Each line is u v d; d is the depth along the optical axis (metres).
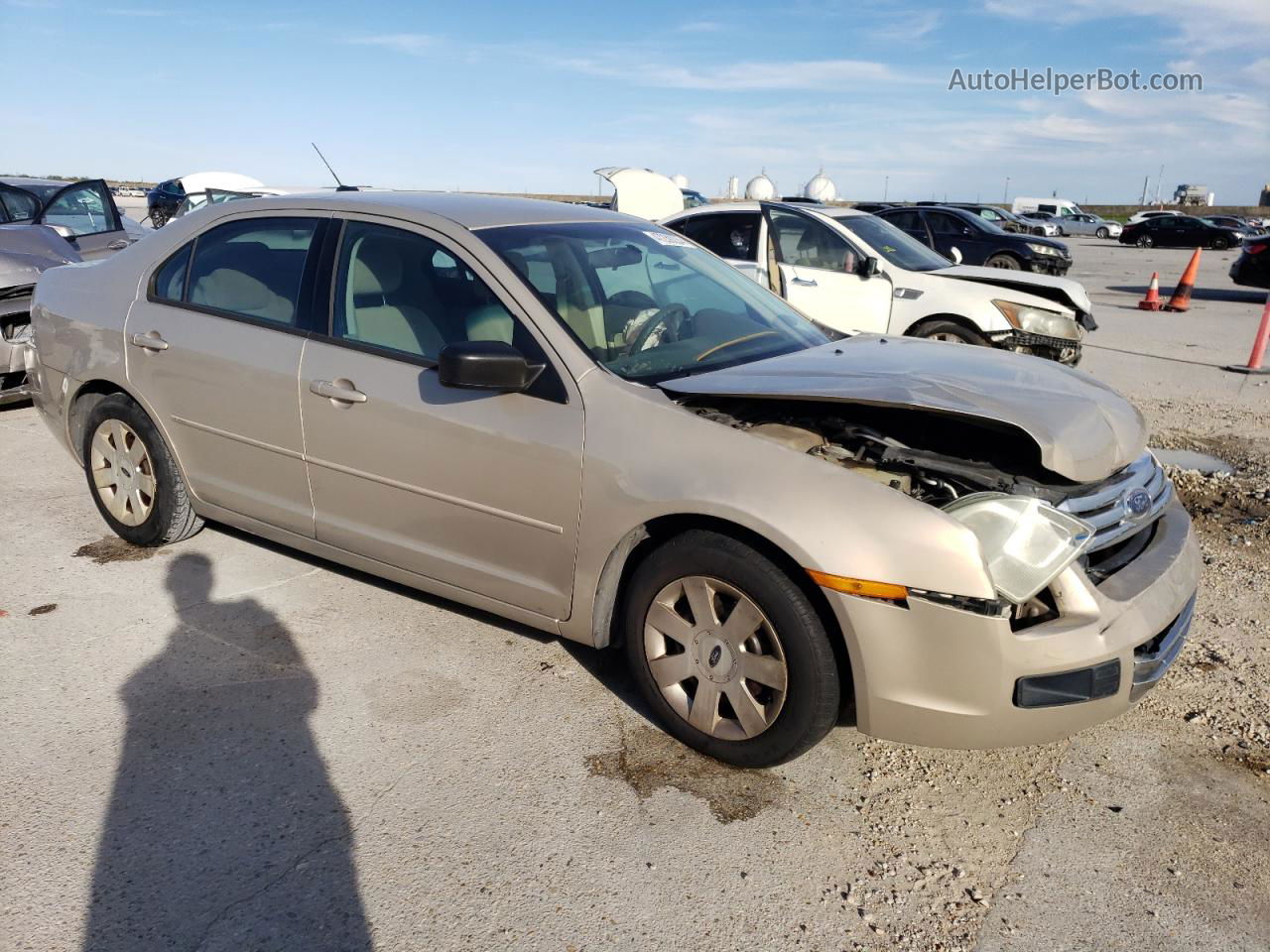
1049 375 3.34
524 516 3.17
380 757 3.00
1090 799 2.89
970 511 2.66
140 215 23.67
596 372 3.08
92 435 4.46
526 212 3.75
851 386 2.95
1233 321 13.51
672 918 2.39
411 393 3.34
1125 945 2.34
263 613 3.92
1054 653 2.58
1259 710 3.36
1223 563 4.59
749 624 2.84
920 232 16.62
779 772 2.99
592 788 2.88
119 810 2.72
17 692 3.31
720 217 9.03
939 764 3.06
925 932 2.37
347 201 3.74
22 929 2.29
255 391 3.75
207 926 2.32
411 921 2.36
